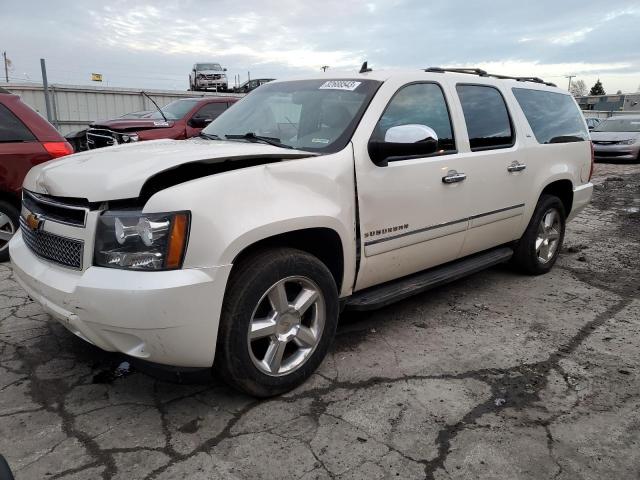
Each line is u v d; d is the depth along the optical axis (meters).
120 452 2.55
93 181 2.67
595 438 2.77
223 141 3.65
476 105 4.37
